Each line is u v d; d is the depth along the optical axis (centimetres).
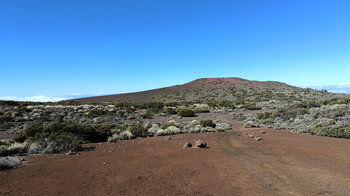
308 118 2259
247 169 672
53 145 955
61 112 3212
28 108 3366
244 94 8412
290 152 915
